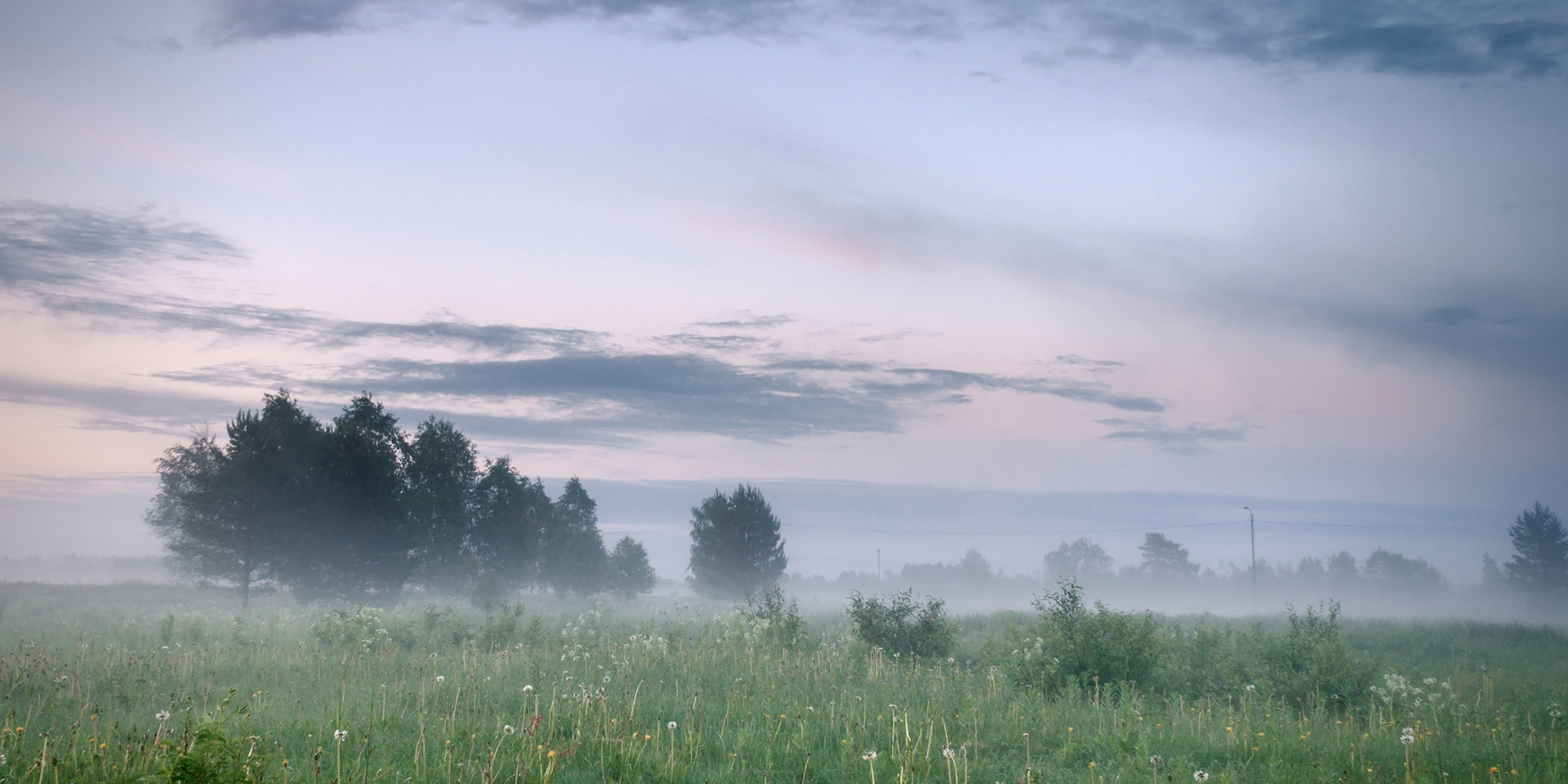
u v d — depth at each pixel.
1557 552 94.25
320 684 13.48
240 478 39.66
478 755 8.63
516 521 52.81
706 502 67.81
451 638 20.86
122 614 26.88
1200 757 9.46
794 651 18.20
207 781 6.05
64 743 8.79
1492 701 14.25
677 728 10.09
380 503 41.62
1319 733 10.86
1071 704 12.21
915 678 14.70
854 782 8.09
